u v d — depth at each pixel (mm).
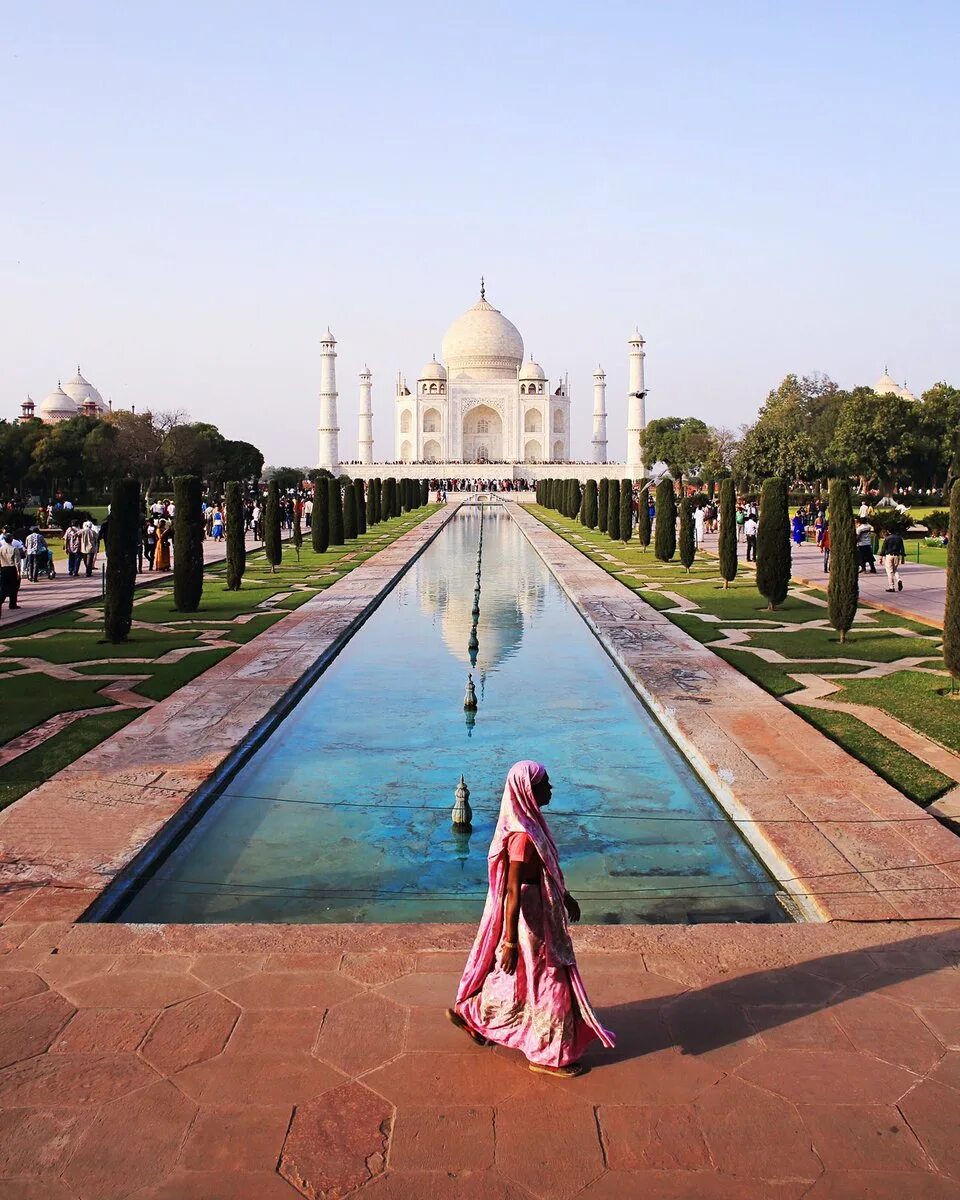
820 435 72500
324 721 13219
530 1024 4949
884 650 16828
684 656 16500
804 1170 4281
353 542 44156
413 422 112812
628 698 14453
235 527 26125
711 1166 4309
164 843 8602
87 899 7090
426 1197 4133
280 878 8281
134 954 6191
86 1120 4605
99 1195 4160
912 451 63812
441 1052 5121
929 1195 4137
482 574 31938
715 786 9961
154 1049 5152
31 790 9570
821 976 5887
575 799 10117
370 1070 4969
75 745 11125
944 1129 4523
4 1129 4547
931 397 67812
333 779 10836
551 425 111750
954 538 13508
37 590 27062
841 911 6848
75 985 5809
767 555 21672
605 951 6219
